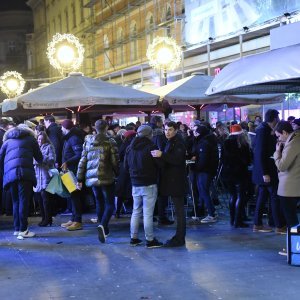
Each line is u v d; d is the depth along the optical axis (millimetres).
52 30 53125
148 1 29594
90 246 7926
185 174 7785
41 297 5543
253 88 7992
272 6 17547
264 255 7176
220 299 5402
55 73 50688
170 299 5426
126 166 7906
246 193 9266
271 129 8242
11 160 8500
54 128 10750
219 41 21188
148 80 30094
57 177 9328
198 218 10031
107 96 11500
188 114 23125
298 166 6777
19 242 8289
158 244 7746
